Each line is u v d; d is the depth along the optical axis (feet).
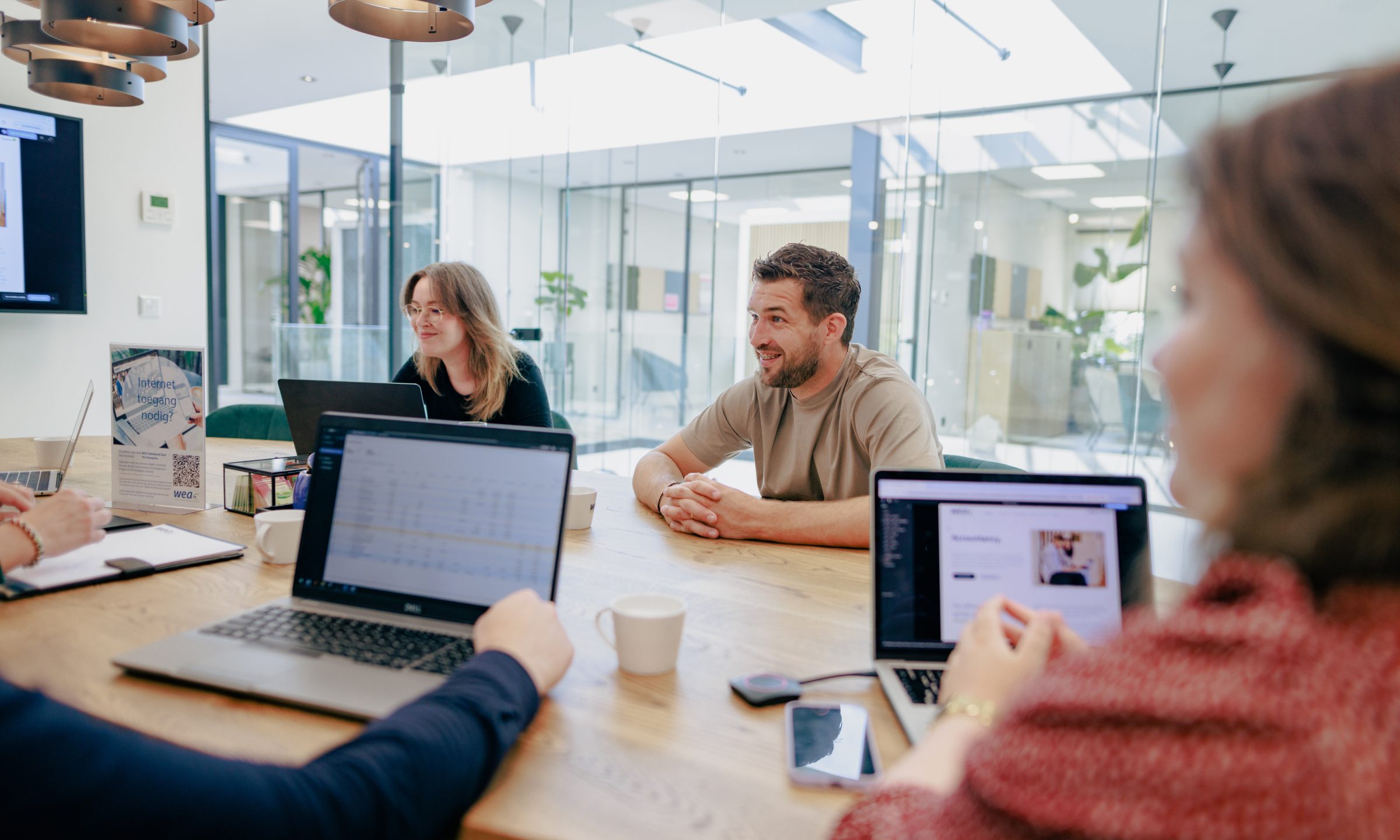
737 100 17.63
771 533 5.03
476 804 2.16
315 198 31.35
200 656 2.85
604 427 17.83
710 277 20.22
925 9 13.70
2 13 8.42
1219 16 11.57
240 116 24.18
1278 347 1.21
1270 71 11.53
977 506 3.25
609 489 6.70
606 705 2.77
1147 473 12.99
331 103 26.37
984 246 13.96
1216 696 1.21
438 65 17.60
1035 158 13.35
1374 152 1.14
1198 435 1.35
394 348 18.45
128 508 5.53
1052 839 1.30
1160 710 1.24
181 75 14.14
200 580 3.98
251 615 3.23
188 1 6.77
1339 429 1.16
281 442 8.52
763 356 5.66
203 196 14.53
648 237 18.53
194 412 5.44
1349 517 1.15
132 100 9.57
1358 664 1.17
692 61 17.29
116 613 3.49
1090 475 3.27
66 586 3.75
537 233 17.19
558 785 2.27
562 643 2.75
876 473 3.25
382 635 3.06
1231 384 1.28
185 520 5.25
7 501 4.18
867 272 15.21
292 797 1.73
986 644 2.30
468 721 2.17
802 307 5.43
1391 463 1.13
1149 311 12.77
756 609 3.79
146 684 2.78
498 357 8.38
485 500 3.26
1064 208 13.28
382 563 3.32
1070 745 1.32
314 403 5.81
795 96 17.35
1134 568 3.20
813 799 2.23
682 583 4.17
